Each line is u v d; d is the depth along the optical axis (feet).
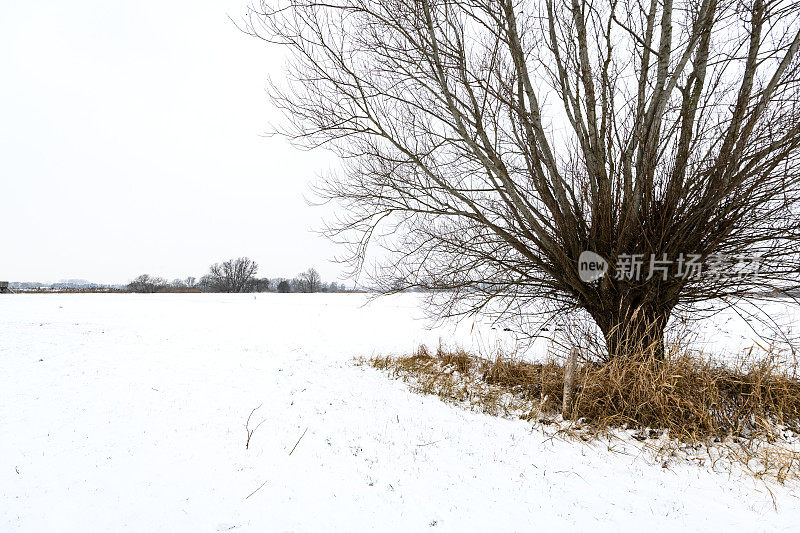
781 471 11.87
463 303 24.32
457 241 22.20
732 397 16.06
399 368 25.80
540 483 11.23
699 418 14.74
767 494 10.96
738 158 15.94
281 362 27.09
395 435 14.26
